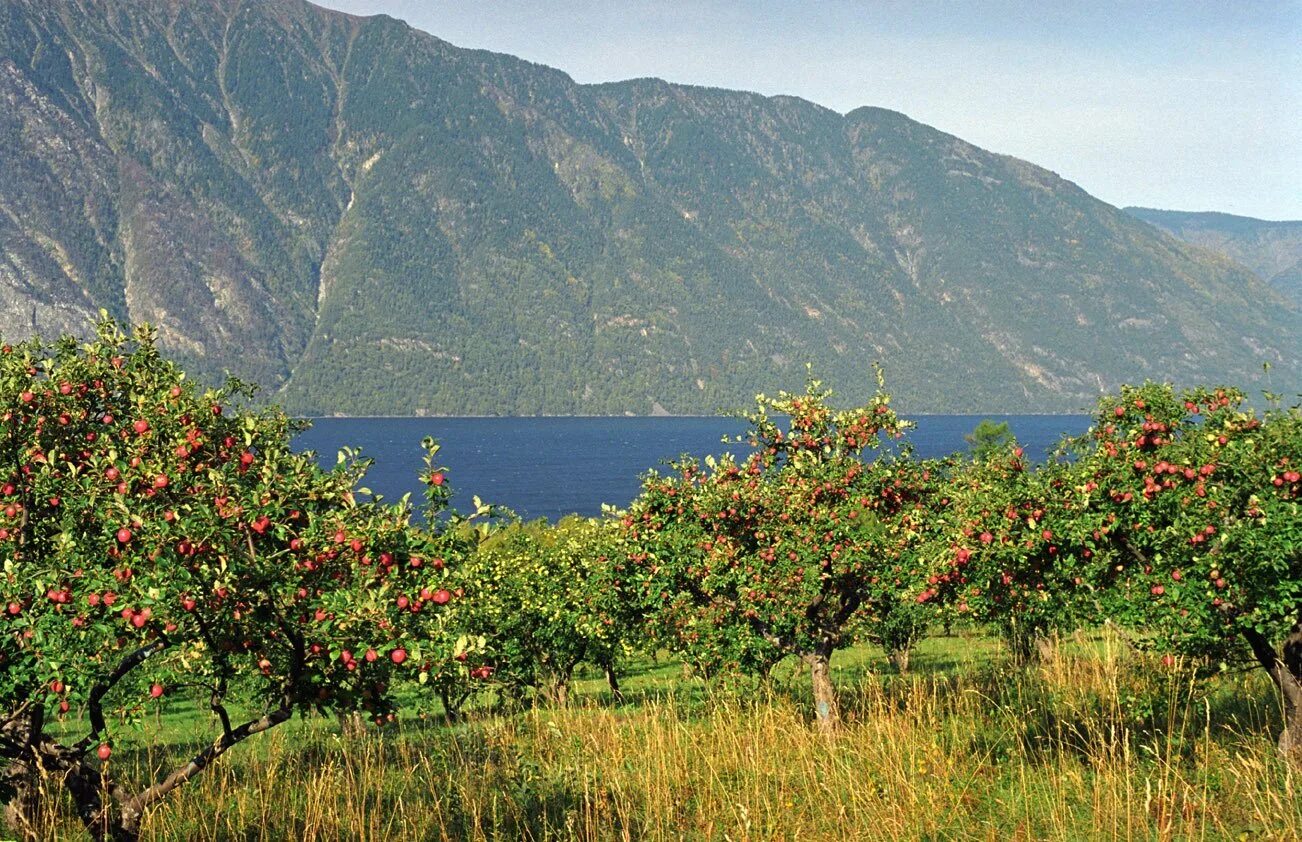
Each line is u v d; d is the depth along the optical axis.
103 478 10.09
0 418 11.20
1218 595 11.80
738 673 18.80
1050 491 12.79
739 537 19.05
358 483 10.42
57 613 9.09
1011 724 15.66
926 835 11.77
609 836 12.27
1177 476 12.20
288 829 12.53
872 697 19.17
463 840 12.42
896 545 17.89
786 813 12.87
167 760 16.50
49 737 10.61
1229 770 12.23
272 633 9.64
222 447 11.30
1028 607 13.80
